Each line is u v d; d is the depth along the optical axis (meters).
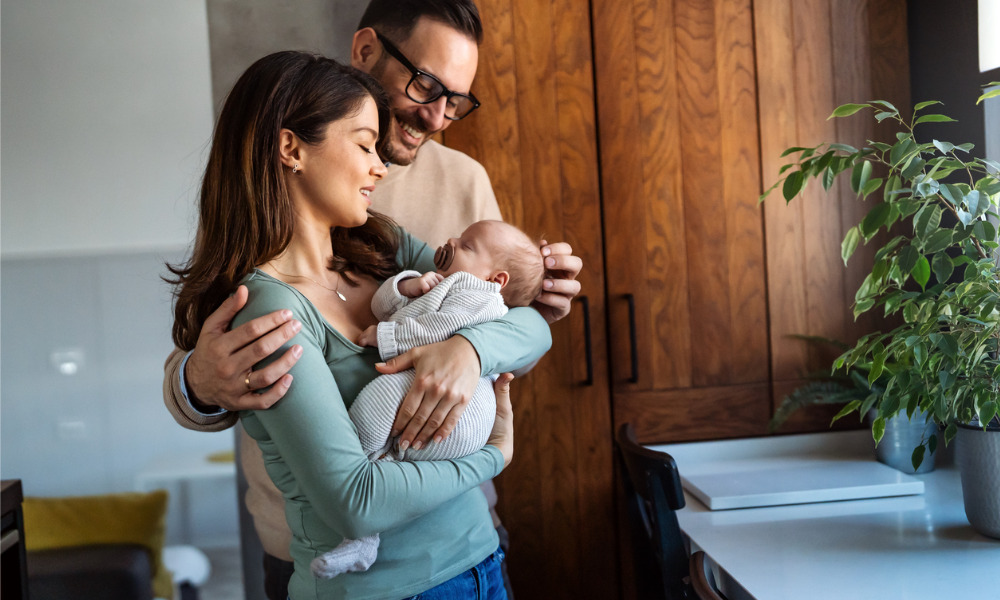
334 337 1.08
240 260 1.09
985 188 1.49
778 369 2.29
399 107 1.58
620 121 2.23
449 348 1.08
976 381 1.46
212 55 2.21
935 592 1.29
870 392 2.10
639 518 1.79
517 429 2.26
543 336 1.25
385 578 1.05
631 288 2.26
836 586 1.34
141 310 2.16
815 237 2.27
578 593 2.29
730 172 2.25
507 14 2.19
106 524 2.15
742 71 2.23
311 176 1.11
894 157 1.52
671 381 2.28
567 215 2.23
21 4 2.12
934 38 2.16
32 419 2.14
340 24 2.26
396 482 0.99
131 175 2.16
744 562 1.48
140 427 2.16
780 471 2.06
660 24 2.22
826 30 2.23
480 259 1.34
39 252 2.14
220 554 2.20
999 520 1.50
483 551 1.15
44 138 2.14
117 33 2.15
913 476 2.02
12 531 1.81
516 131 2.21
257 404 0.98
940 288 1.53
